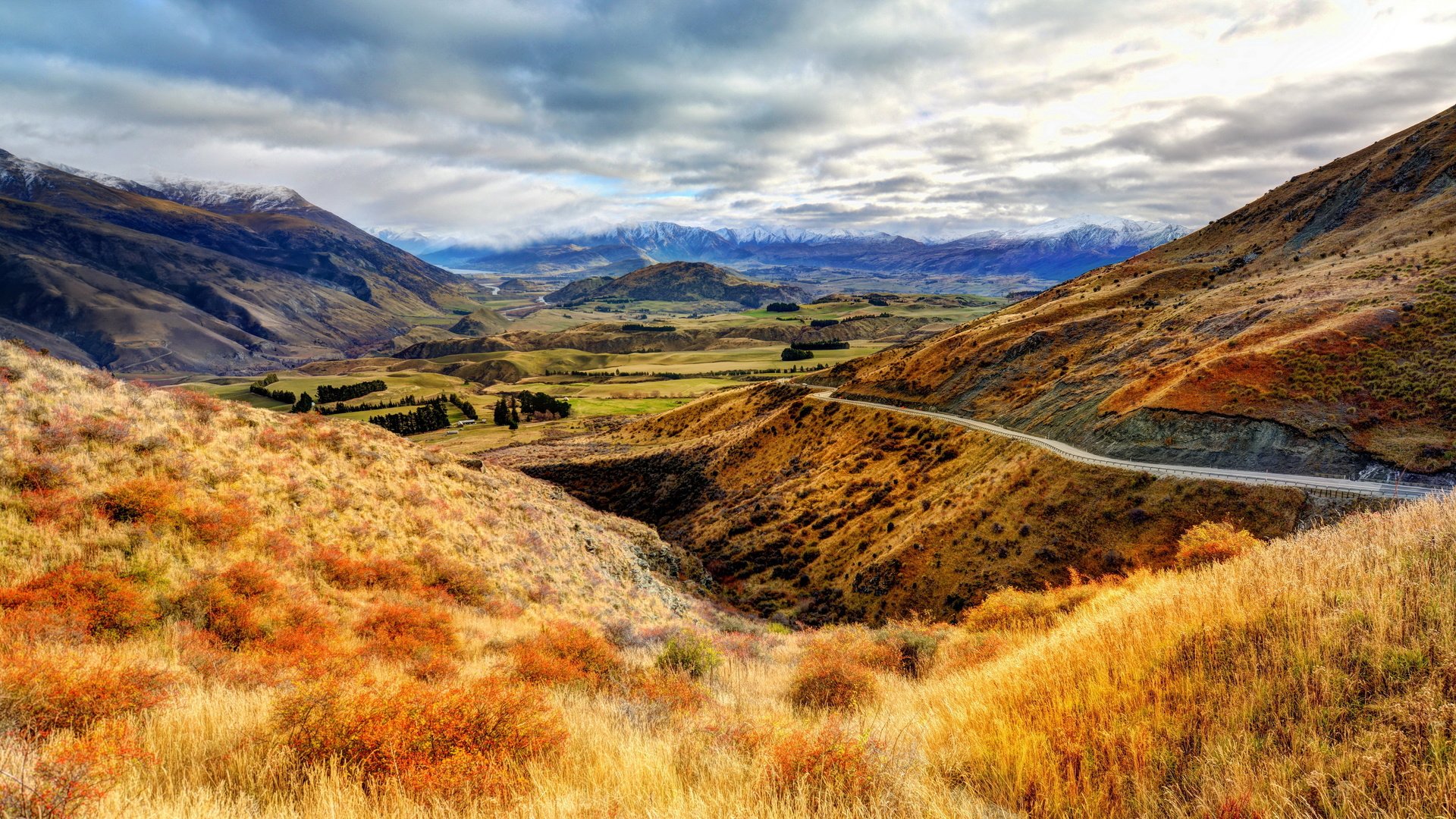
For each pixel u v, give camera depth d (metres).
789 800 5.00
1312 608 6.38
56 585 11.98
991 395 92.75
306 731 6.15
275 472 22.95
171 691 8.00
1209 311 80.62
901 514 71.06
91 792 4.51
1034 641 12.62
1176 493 49.12
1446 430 44.75
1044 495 56.34
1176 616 7.87
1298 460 48.56
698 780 5.82
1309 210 117.19
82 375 21.31
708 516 98.00
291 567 18.45
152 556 15.05
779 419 117.69
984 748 6.18
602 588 31.39
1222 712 5.40
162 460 19.44
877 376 121.31
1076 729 5.95
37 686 6.77
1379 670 5.15
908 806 5.00
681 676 13.27
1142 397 64.38
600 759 6.55
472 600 22.14
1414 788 3.98
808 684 12.86
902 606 55.97
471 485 33.62
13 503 14.72
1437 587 6.07
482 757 5.96
